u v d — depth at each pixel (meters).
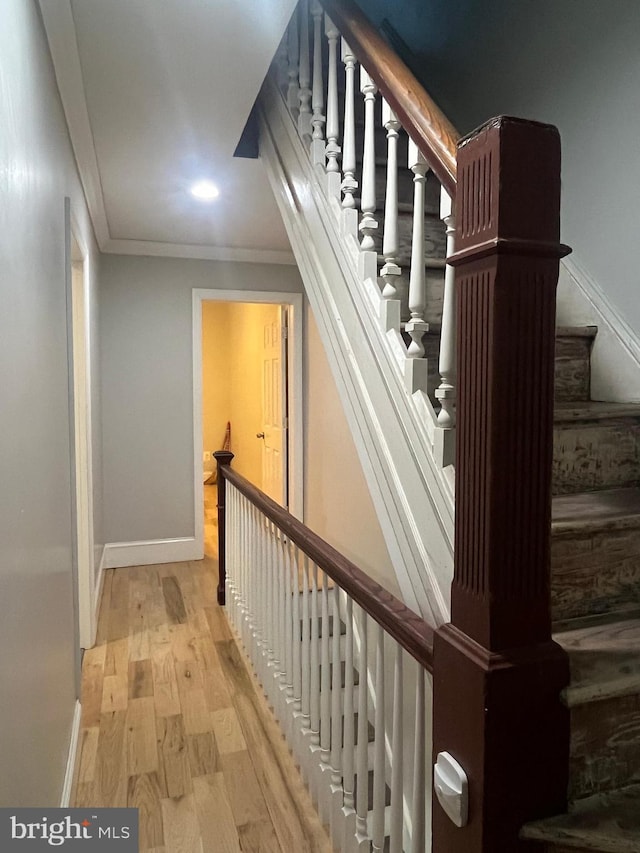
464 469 0.91
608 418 1.46
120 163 2.64
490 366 0.84
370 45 1.48
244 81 1.97
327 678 1.76
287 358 4.73
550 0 2.03
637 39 1.72
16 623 1.14
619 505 1.30
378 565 3.38
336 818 1.66
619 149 1.79
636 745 0.97
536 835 0.86
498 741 0.85
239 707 2.42
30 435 1.31
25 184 1.30
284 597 2.21
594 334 1.81
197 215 3.46
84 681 2.61
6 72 1.12
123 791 1.92
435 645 0.97
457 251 0.91
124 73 1.92
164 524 4.32
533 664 0.86
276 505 2.27
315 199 1.93
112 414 4.15
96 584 3.29
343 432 3.88
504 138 0.83
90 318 3.15
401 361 1.46
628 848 0.84
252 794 1.92
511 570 0.86
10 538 1.10
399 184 2.15
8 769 1.07
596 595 1.20
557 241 0.86
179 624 3.22
